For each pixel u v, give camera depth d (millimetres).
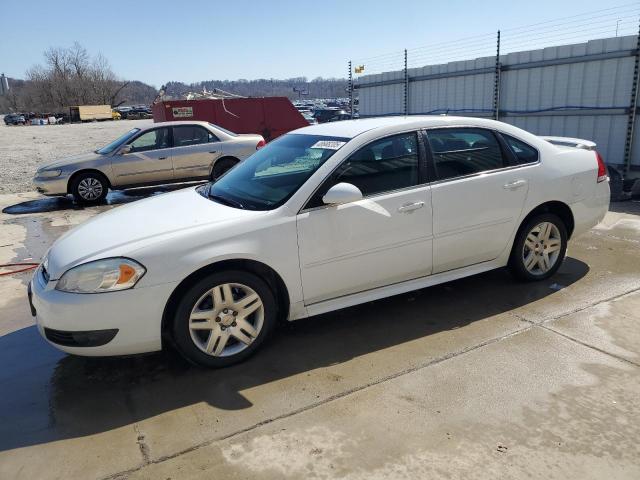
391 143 3902
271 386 3240
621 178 8578
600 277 4770
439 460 2523
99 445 2756
